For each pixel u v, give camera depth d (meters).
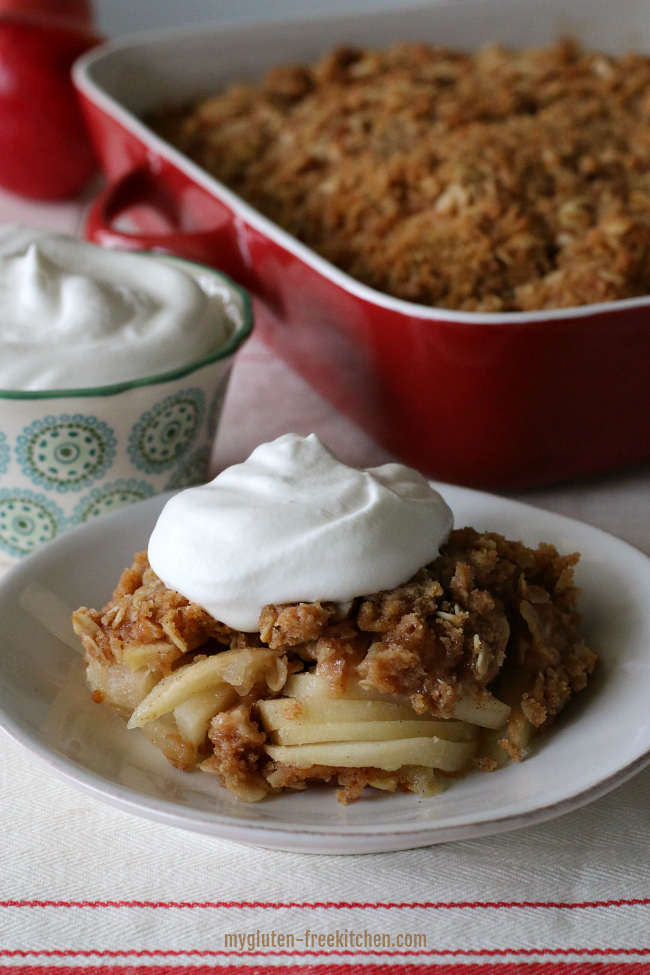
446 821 0.39
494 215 0.62
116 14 1.20
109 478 0.54
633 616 0.47
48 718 0.44
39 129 0.89
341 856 0.43
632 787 0.45
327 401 0.67
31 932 0.41
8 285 0.54
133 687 0.44
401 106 0.74
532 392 0.56
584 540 0.50
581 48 0.89
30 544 0.55
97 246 0.58
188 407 0.55
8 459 0.53
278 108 0.80
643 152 0.68
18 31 0.87
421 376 0.57
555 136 0.68
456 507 0.52
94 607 0.49
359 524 0.44
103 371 0.52
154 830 0.44
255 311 0.67
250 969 0.40
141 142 0.70
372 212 0.65
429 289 0.61
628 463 0.60
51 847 0.43
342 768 0.43
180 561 0.44
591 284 0.60
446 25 0.89
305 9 1.21
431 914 0.41
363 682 0.43
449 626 0.43
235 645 0.44
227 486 0.46
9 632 0.46
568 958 0.40
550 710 0.44
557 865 0.42
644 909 0.41
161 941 0.41
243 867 0.43
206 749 0.44
